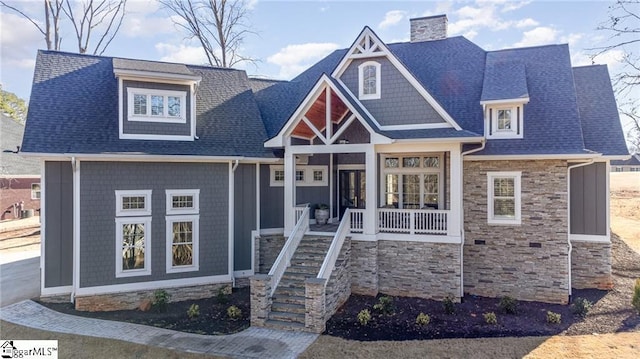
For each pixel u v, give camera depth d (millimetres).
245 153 15727
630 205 34781
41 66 15312
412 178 16828
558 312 12875
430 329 11266
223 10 30703
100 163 13383
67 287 13469
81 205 13148
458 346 10039
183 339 10617
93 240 13242
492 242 14797
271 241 16656
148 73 14328
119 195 13570
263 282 11609
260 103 19453
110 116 14805
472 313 12719
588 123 16016
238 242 15742
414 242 14164
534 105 15891
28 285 15492
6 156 32656
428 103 14906
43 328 11359
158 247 14023
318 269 13102
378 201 17078
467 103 16297
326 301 11961
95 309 13094
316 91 14531
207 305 13672
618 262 18391
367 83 15812
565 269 13961
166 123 14969
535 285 14297
